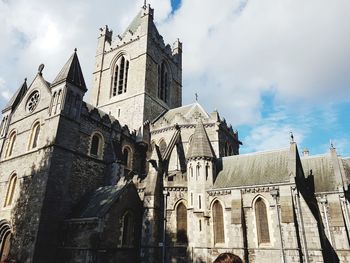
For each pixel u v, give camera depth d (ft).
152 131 166.20
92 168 126.82
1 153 143.43
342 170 132.87
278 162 121.49
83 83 130.52
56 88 126.00
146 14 203.51
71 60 131.34
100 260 93.45
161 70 212.23
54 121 117.60
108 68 209.67
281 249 99.50
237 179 121.60
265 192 110.22
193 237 112.57
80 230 99.91
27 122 137.18
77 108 125.39
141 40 197.88
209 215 116.98
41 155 114.32
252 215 109.60
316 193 124.26
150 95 187.21
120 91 198.70
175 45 241.96
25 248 99.86
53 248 101.60
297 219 101.96
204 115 167.12
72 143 119.24
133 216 112.98
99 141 135.33
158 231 113.50
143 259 107.04
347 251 109.91
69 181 114.11
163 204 119.55
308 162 140.56
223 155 154.51
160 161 127.13
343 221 114.21
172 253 112.78
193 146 129.49
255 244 105.50
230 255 18.10
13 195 124.67
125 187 112.06
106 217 99.66
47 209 103.09
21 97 157.79
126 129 154.40
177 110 192.54
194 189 120.67
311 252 96.89
